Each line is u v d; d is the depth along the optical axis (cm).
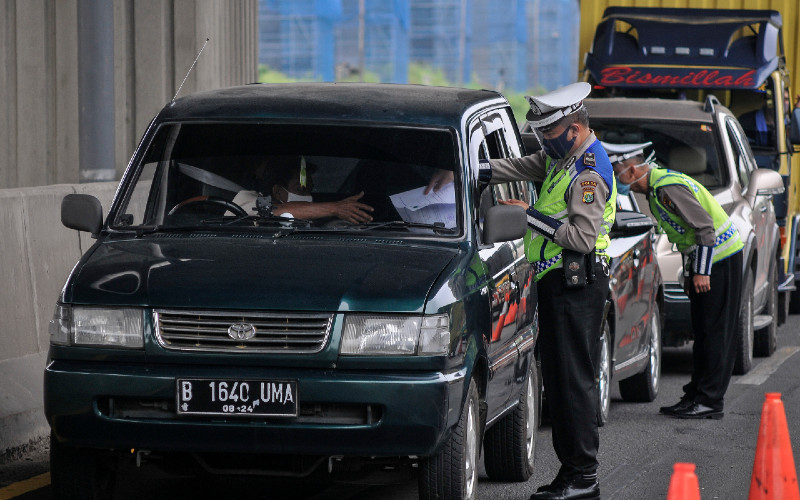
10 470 1789
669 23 3938
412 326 1384
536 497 1697
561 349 1677
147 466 1480
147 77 4203
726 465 2011
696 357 2431
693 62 3850
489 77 14712
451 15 14400
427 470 1435
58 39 4444
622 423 2367
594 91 3953
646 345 2522
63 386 1393
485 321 1517
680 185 2364
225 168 1628
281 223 1579
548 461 2017
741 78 3781
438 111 1670
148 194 1630
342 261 1459
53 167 4469
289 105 1681
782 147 3788
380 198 1590
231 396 1371
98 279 1439
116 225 1606
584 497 1702
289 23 13625
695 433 2277
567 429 1692
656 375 2634
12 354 1983
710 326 2408
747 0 4303
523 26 14750
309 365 1377
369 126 1645
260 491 1733
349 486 1770
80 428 1395
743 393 2719
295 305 1380
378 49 13762
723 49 3853
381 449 1369
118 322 1402
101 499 1491
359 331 1381
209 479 1795
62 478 1462
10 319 1989
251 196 1605
